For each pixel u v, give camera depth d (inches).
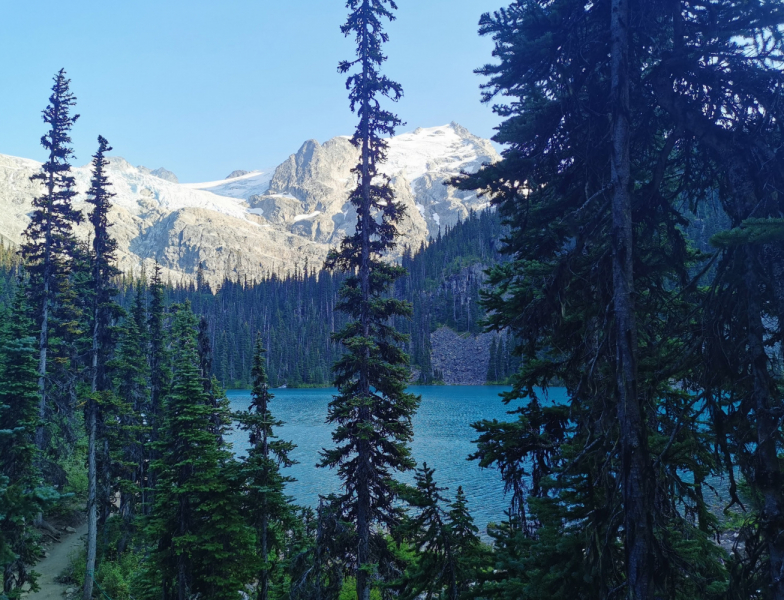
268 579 865.5
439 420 3339.1
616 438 301.6
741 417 279.0
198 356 1023.0
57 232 1130.7
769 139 299.6
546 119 348.5
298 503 1594.5
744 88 296.0
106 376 1196.5
